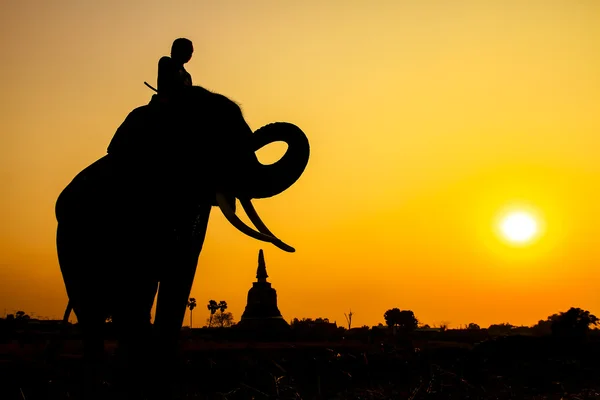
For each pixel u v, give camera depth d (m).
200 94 9.65
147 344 9.08
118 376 9.77
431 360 18.30
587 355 21.56
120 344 9.50
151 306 9.33
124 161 9.56
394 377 15.97
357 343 33.47
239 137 9.61
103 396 9.62
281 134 9.86
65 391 11.44
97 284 9.61
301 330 44.22
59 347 11.94
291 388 13.49
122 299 9.20
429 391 13.47
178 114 9.50
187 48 9.97
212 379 14.45
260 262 42.03
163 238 9.27
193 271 9.38
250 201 9.91
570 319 40.22
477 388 14.40
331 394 14.09
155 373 8.97
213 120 9.52
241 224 9.35
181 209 9.33
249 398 12.80
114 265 9.35
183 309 9.26
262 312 40.69
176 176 9.36
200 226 9.50
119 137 9.80
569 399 13.62
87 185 10.10
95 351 9.75
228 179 9.51
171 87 9.77
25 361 13.06
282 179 9.66
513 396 13.75
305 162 9.80
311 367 16.16
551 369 17.36
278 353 19.34
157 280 9.33
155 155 9.40
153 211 9.29
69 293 10.32
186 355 17.58
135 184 9.39
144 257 9.23
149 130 9.52
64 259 10.40
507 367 17.98
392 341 36.50
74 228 10.16
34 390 11.84
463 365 17.41
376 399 13.22
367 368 16.52
